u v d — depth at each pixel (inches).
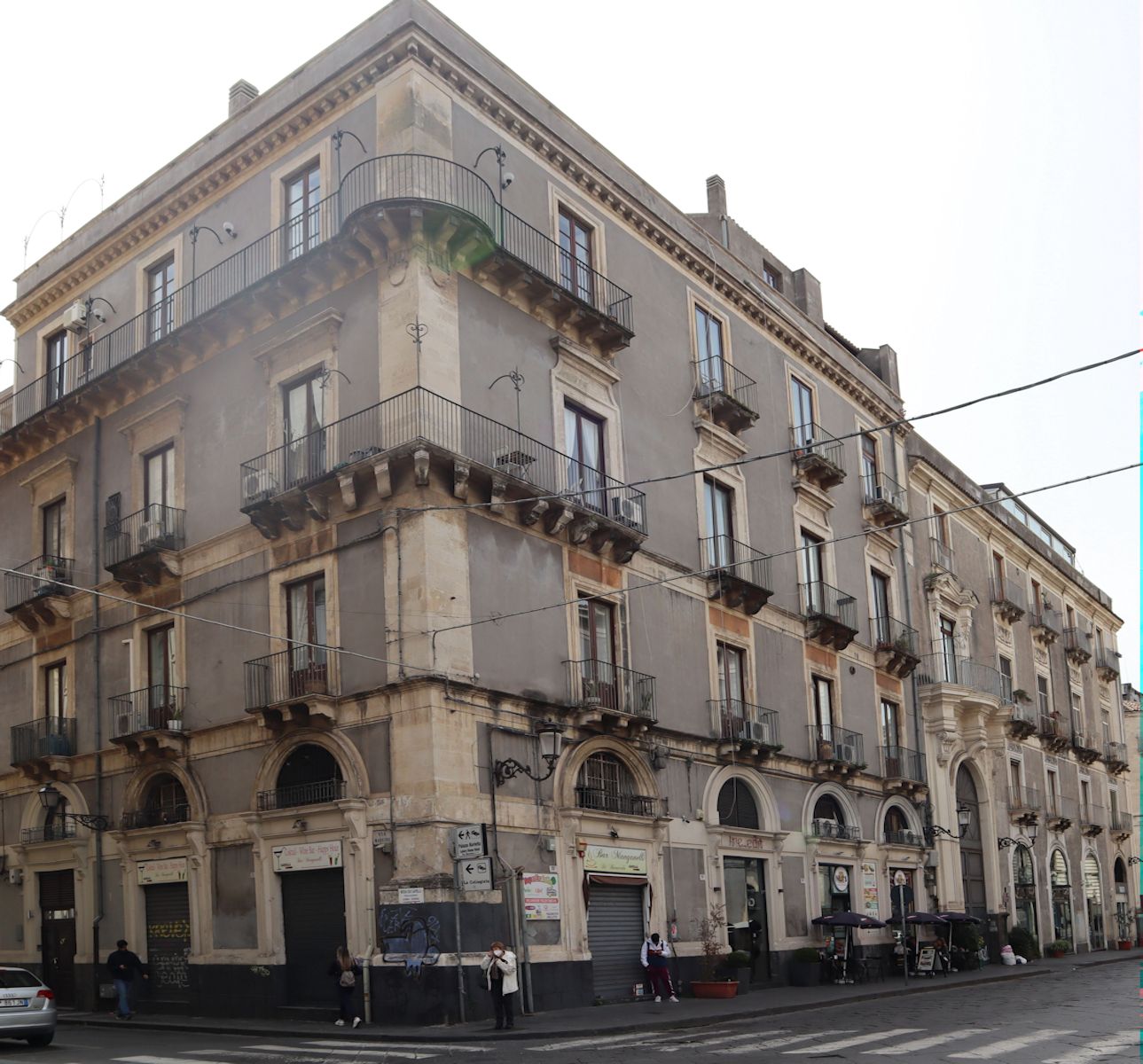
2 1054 761.0
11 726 1257.4
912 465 1733.5
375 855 900.6
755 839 1209.4
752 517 1315.2
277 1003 943.0
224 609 1055.6
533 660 985.5
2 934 1218.0
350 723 932.0
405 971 856.9
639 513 1127.6
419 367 934.4
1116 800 2469.2
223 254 1123.3
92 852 1130.0
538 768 967.6
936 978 1381.6
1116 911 2322.8
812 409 1494.8
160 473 1158.3
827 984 1251.2
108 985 1064.2
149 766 1093.1
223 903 1006.4
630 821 1042.7
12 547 1311.5
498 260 1003.9
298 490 970.7
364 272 992.9
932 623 1704.0
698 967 1091.9
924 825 1562.5
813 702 1369.3
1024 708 2004.2
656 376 1205.1
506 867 917.2
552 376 1069.1
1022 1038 709.3
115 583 1167.6
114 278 1248.2
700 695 1174.3
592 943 995.3
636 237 1219.2
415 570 912.9
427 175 973.2
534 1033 778.8
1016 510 2192.4
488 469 947.3
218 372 1108.5
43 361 1330.0
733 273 1387.8
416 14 1000.9
